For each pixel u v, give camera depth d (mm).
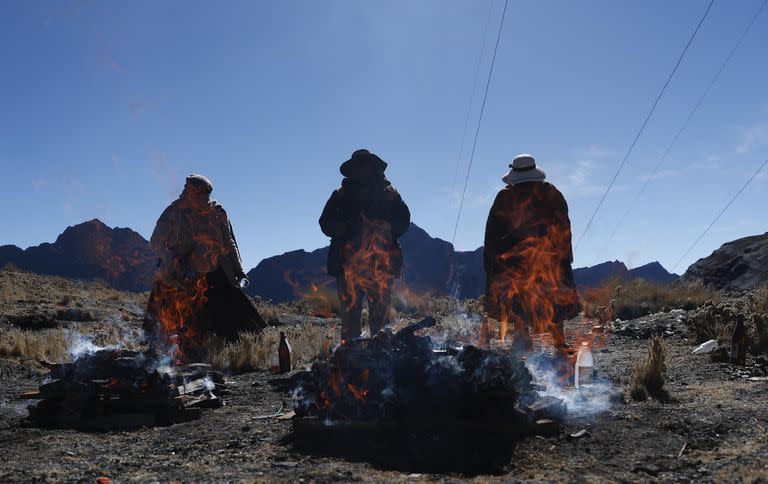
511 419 6008
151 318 11367
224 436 6363
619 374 8812
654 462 5160
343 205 9734
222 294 11805
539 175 9578
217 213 11836
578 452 5523
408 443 5766
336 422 6113
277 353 11359
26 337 13172
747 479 4543
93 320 18859
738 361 9141
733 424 6086
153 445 6195
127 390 7211
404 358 6145
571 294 9281
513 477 4977
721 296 15477
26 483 5066
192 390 7969
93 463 5609
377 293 9625
